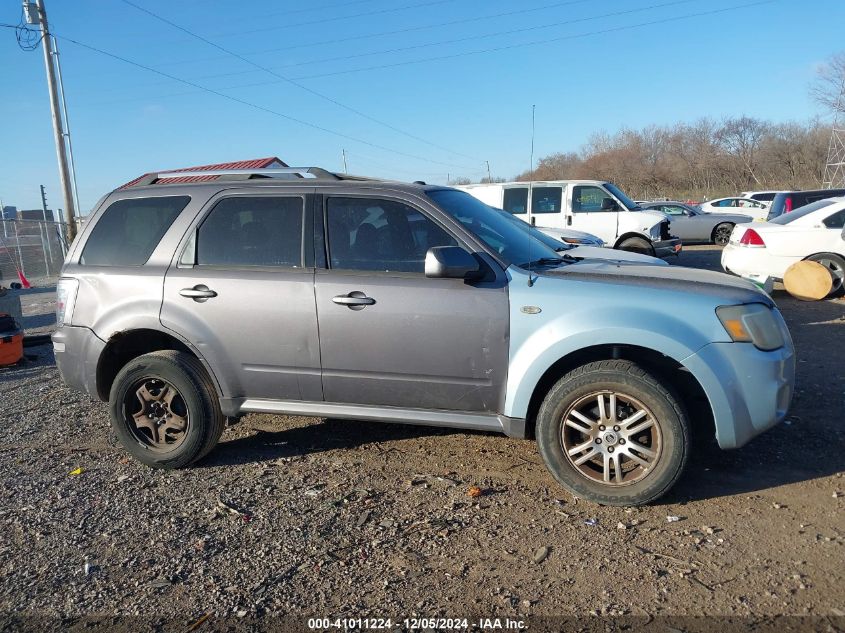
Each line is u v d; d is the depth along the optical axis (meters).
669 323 3.60
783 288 11.06
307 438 4.98
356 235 4.16
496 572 3.14
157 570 3.25
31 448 5.00
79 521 3.78
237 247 4.34
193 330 4.30
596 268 4.14
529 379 3.79
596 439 3.73
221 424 4.48
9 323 7.89
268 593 3.03
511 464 4.38
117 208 4.66
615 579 3.05
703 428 4.00
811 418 4.89
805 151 48.00
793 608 2.78
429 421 4.07
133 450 4.51
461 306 3.87
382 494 4.00
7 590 3.12
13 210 52.22
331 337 4.09
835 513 3.55
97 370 4.54
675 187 53.34
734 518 3.55
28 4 19.95
